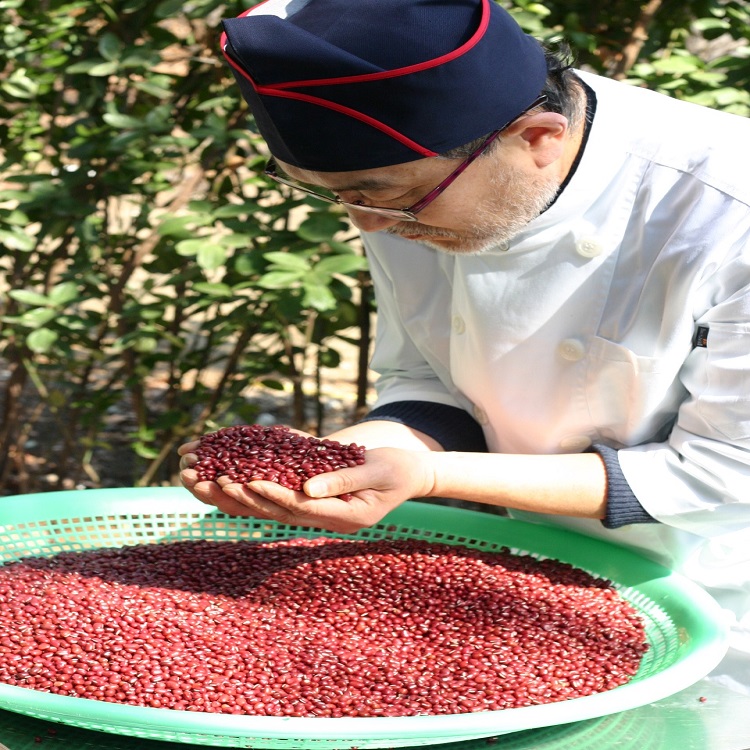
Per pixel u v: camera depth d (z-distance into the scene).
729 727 1.36
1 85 3.08
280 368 3.30
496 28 1.34
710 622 1.50
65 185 2.96
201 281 3.00
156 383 4.55
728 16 3.05
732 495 1.58
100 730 1.26
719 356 1.54
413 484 1.61
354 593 1.72
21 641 1.51
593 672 1.53
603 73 2.95
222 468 1.61
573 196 1.55
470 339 1.74
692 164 1.53
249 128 2.93
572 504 1.62
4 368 4.76
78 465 3.91
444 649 1.57
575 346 1.63
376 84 1.27
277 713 1.37
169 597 1.68
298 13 1.39
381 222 1.47
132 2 2.74
